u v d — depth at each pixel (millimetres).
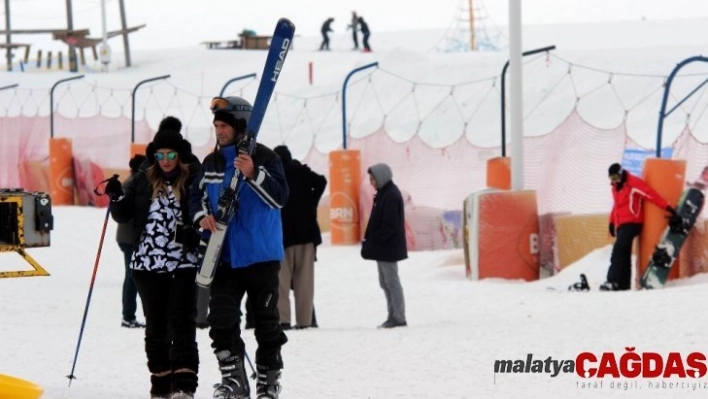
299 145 61312
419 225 36938
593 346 17438
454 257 32312
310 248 21453
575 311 21438
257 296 12906
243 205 12656
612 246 28859
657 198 26094
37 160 55625
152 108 74500
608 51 65125
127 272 21391
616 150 35625
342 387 14812
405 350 17797
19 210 13430
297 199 21297
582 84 59906
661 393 14039
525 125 56531
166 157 13008
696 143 31484
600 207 32938
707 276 26422
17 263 33656
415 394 14258
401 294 21047
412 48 100938
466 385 14812
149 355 13383
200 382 15430
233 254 12648
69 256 35250
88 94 79312
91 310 24406
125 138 54438
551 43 85938
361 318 23281
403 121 61188
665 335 17984
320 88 69438
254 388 15141
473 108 60219
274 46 12539
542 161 34844
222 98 12844
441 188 38938
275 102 68438
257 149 12820
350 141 41375
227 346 12711
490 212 28891
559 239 30578
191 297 13055
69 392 14031
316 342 18938
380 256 20906
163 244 13016
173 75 83875
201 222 12555
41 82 84000
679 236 26266
